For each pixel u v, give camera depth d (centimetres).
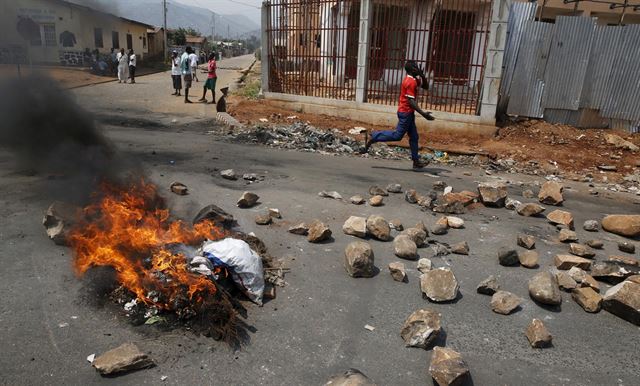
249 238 420
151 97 1598
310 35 1273
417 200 604
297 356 287
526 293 385
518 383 276
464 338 317
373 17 1263
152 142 877
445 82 1191
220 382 260
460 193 640
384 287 379
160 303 314
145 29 2217
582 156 959
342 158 883
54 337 286
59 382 251
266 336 304
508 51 1052
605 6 1534
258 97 1393
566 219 552
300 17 1274
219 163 747
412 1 1210
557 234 532
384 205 588
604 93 1050
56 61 688
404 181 724
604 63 1033
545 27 1024
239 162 766
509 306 352
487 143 1019
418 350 301
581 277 400
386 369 280
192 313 308
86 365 265
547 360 299
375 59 1184
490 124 1048
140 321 306
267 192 605
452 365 266
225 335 298
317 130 1074
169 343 288
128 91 1722
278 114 1238
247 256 344
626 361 303
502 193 619
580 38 1023
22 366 260
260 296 341
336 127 1145
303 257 422
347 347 299
